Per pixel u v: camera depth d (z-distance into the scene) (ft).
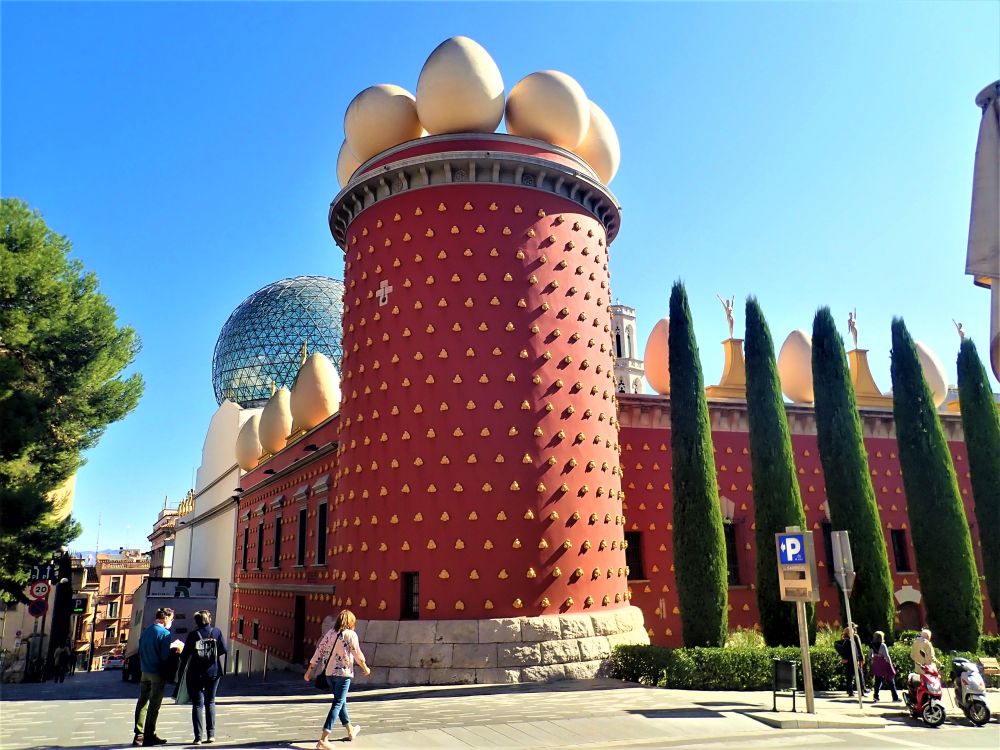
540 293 74.43
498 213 75.20
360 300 78.59
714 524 68.28
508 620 64.75
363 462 73.46
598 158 86.43
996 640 77.56
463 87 75.77
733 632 87.71
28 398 75.46
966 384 82.02
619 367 253.85
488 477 68.49
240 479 154.71
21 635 110.01
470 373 71.10
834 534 57.67
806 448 105.60
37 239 81.87
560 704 51.52
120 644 296.30
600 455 74.23
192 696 36.63
